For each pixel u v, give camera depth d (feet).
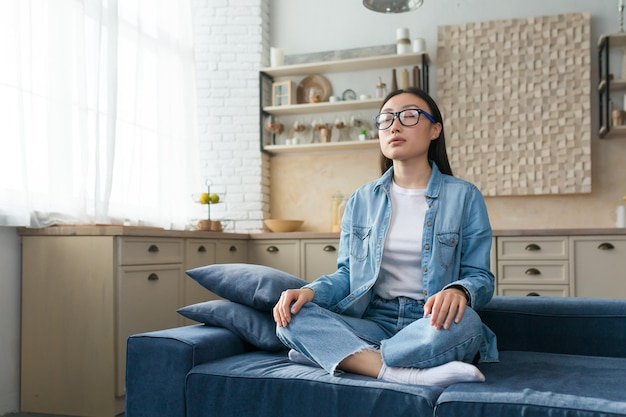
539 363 5.74
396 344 5.09
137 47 12.98
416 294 6.02
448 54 15.42
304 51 16.60
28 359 9.84
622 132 14.29
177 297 11.35
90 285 9.53
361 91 16.12
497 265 13.01
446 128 15.31
